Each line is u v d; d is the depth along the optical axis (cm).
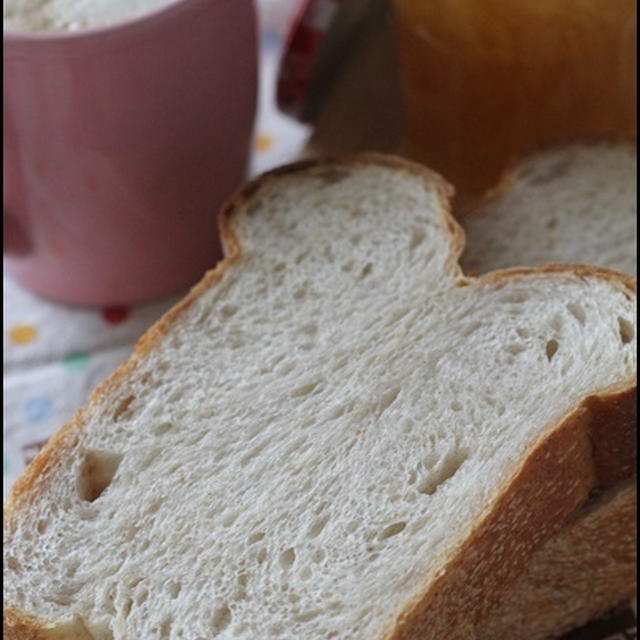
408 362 41
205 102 45
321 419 40
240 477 40
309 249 44
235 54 45
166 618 38
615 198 47
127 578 39
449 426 40
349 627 37
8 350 49
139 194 46
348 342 42
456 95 49
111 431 41
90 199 46
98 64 42
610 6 46
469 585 38
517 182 48
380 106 53
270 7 57
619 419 40
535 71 48
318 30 50
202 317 43
